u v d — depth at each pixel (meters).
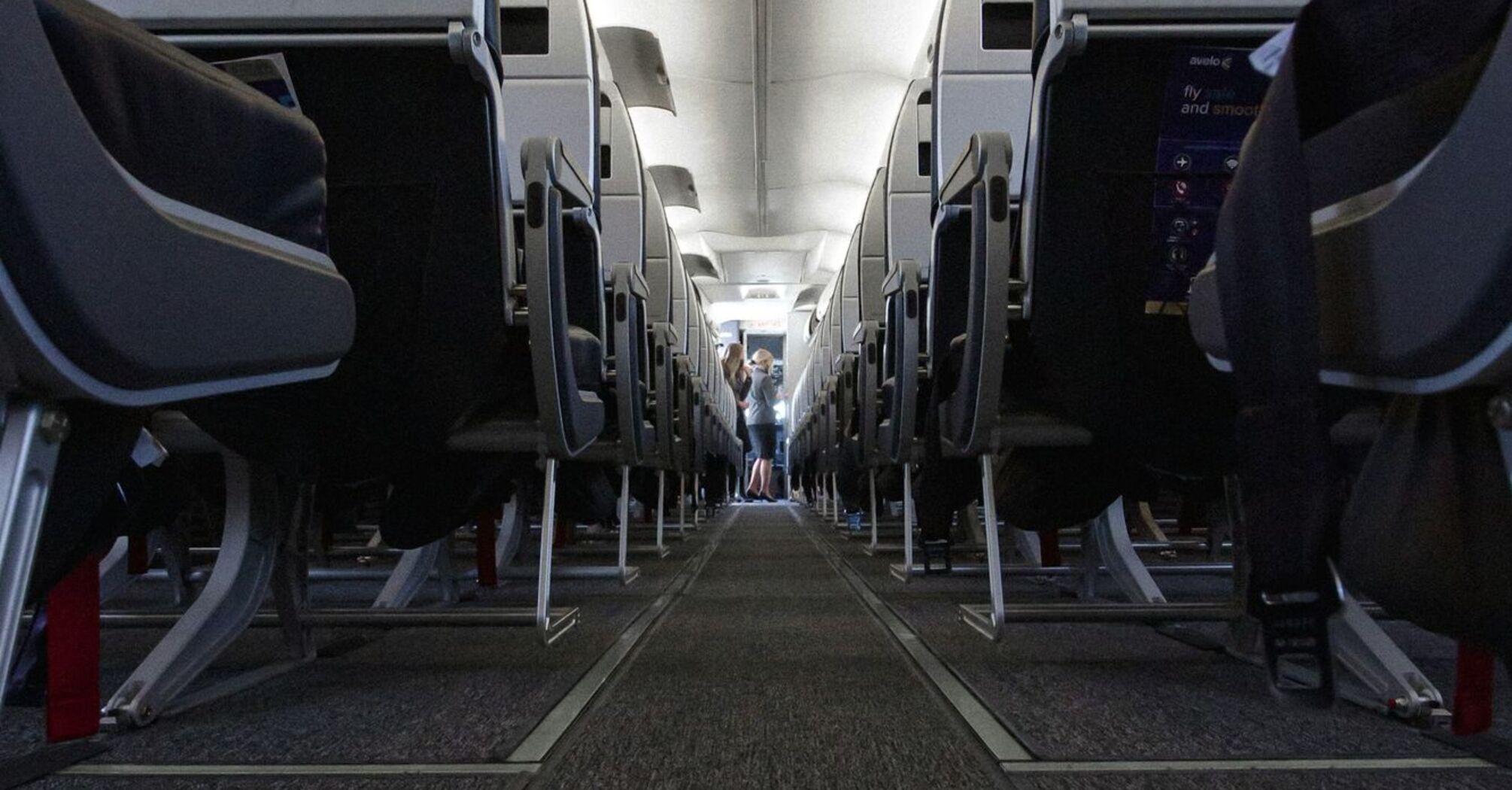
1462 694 1.01
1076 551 4.36
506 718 1.31
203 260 0.74
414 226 1.41
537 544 4.91
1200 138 1.34
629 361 2.59
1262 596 0.62
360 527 5.45
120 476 1.10
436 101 1.33
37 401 0.64
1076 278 1.41
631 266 2.67
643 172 3.54
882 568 3.60
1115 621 1.74
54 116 0.59
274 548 1.57
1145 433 1.46
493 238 1.43
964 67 2.85
